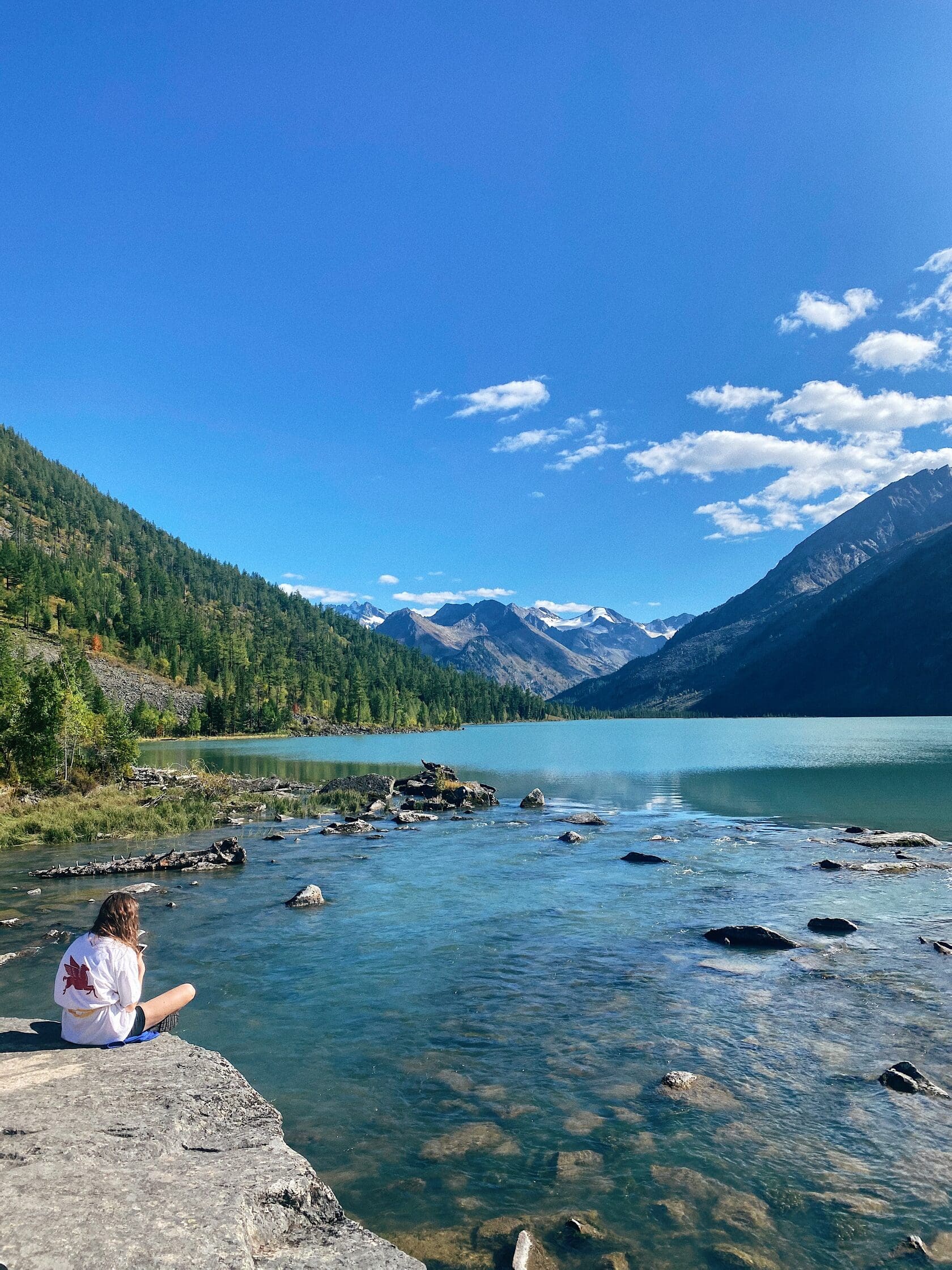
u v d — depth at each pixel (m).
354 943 16.19
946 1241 6.65
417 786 51.16
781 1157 8.01
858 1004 12.39
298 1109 9.11
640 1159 8.00
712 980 13.72
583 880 22.73
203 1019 11.99
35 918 18.42
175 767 80.50
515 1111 9.05
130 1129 5.66
